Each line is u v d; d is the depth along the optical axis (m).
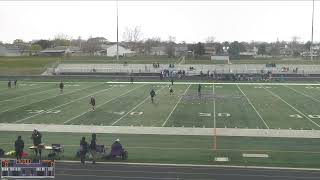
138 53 163.38
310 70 89.88
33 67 96.25
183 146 29.83
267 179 22.56
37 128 35.97
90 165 25.12
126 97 55.75
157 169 24.33
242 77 80.75
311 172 23.77
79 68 95.19
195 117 41.31
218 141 31.34
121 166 24.92
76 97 55.50
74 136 32.97
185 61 106.19
